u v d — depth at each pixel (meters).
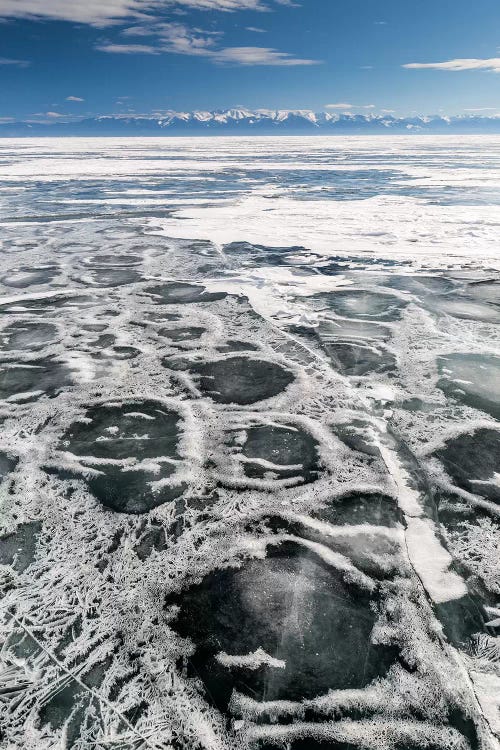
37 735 1.88
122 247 11.59
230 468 3.56
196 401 4.58
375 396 4.61
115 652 2.22
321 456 3.69
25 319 6.93
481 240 11.90
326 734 1.90
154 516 3.07
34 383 4.97
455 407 4.39
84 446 3.85
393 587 2.56
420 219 14.70
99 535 2.91
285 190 22.20
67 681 2.09
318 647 2.24
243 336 6.27
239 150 66.88
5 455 3.73
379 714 1.96
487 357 5.47
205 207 17.55
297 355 5.64
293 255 10.80
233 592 2.54
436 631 2.31
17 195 20.94
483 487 3.32
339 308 7.32
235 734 1.90
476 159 41.94
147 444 3.87
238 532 2.95
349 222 14.48
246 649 2.24
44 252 11.05
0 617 2.38
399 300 7.64
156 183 25.50
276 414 4.32
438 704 2.00
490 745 1.84
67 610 2.42
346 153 55.72
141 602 2.47
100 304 7.59
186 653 2.22
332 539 2.89
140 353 5.73
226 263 10.16
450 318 6.82
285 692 2.05
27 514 3.09
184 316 7.04
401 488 3.32
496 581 2.58
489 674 2.11
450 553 2.78
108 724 1.92
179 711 1.98
